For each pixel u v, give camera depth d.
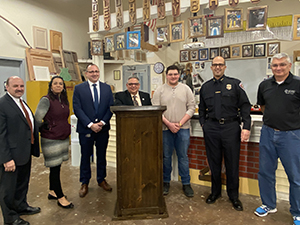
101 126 2.46
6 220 1.92
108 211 2.25
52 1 5.58
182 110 2.49
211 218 2.10
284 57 1.85
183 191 2.66
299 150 1.90
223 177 2.70
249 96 4.45
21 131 1.91
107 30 3.37
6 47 4.67
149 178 2.08
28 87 4.48
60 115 2.16
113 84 6.52
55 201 2.46
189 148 2.90
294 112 1.89
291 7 4.36
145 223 2.03
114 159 3.56
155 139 2.04
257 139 2.49
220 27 2.60
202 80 4.59
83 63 6.45
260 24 2.47
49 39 5.55
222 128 2.23
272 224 2.00
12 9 4.77
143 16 3.06
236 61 4.50
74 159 3.57
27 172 2.11
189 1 2.75
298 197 1.94
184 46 3.76
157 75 5.89
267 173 2.10
